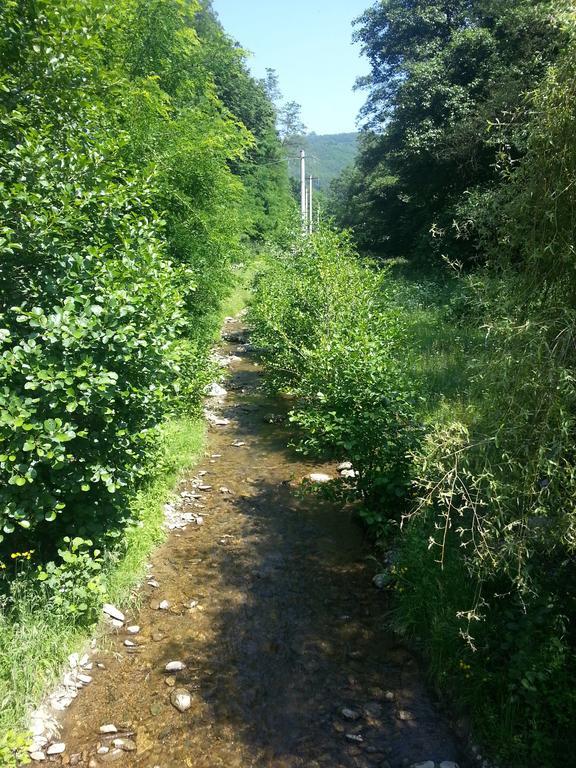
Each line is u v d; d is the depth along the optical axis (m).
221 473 6.82
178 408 7.64
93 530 4.09
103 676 3.59
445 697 3.39
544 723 2.89
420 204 19.91
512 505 2.84
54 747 3.04
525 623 3.27
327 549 5.12
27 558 3.70
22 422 3.25
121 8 7.82
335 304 7.85
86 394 3.60
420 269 19.34
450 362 8.35
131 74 9.26
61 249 4.16
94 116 5.37
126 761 3.00
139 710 3.34
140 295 4.39
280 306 9.75
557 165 2.61
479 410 3.13
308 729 3.23
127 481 4.36
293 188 55.00
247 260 18.64
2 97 4.68
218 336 14.81
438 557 4.08
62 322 3.68
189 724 3.25
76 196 4.32
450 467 3.16
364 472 5.27
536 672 3.00
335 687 3.54
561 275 2.69
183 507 5.94
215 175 10.34
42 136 4.66
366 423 4.98
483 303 3.10
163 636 3.99
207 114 11.58
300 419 6.14
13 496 3.53
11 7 4.57
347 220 31.31
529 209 2.77
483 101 15.66
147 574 4.71
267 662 3.75
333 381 5.72
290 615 4.23
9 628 3.43
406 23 22.59
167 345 4.45
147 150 8.57
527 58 13.59
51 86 4.89
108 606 4.15
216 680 3.59
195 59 12.00
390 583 4.48
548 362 2.56
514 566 3.19
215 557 5.00
